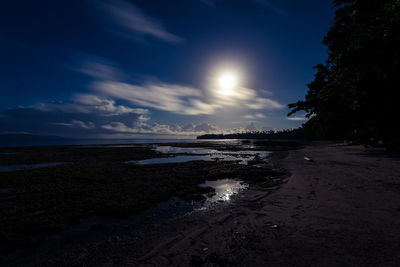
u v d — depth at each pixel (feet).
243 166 69.77
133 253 17.01
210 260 13.83
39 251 18.89
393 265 11.14
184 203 31.96
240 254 14.10
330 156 80.84
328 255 12.73
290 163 69.15
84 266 15.81
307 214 20.81
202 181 48.24
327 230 16.42
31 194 39.63
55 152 167.84
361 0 9.20
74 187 44.37
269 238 16.11
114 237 21.03
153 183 46.39
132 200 33.86
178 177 52.65
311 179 39.47
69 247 19.40
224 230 19.19
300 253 13.28
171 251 16.25
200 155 127.34
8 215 28.55
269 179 46.73
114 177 54.65
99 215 28.09
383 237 14.49
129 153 147.95
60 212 29.32
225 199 32.68
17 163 96.89
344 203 23.24
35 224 25.17
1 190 44.09
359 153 81.71
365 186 30.55
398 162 52.11
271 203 26.81
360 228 16.29
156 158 111.34
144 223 24.54
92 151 172.76
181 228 21.62
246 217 22.35
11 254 18.53
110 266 15.26
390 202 22.22
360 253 12.66
